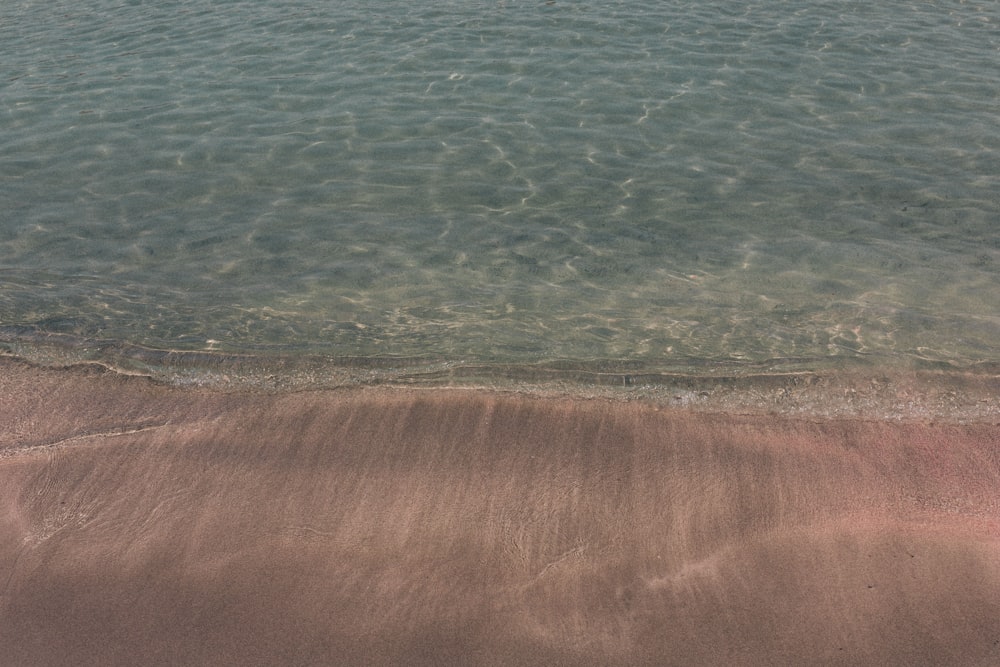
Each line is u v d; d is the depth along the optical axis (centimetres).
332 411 547
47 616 407
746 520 454
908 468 488
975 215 772
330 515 462
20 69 1144
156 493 479
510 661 381
